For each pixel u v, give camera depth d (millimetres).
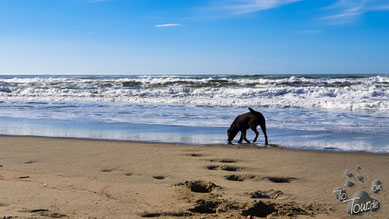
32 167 5867
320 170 5852
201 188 4809
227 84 30609
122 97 23812
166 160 6609
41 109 17453
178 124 12359
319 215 3641
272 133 10570
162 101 21641
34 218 3248
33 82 38844
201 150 7758
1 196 3996
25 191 4246
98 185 4688
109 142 8727
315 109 16875
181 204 3869
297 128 11445
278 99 20844
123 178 5176
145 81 35562
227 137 9789
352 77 35688
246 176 5473
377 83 27516
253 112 8953
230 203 3881
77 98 24156
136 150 7652
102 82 35719
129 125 12094
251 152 7555
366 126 11695
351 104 17250
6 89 29688
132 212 3557
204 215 3543
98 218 3344
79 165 6078
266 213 3732
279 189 4664
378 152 7551
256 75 45719
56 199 3932
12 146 8031
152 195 4227
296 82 30000
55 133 10297
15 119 13750
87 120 13438
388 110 16328
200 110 16766
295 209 3785
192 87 28906
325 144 8664
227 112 15867
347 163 6402
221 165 6199
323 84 27953
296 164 6340
